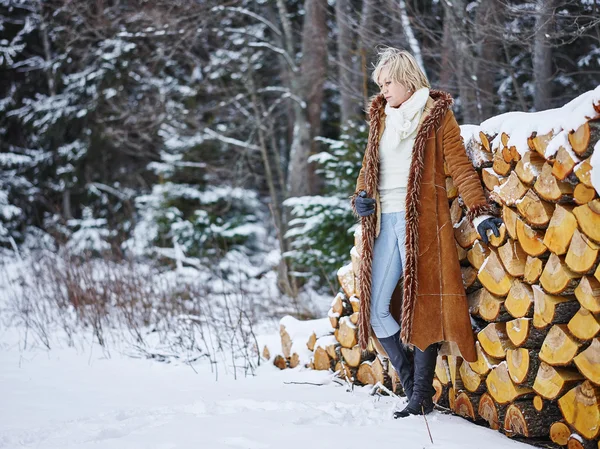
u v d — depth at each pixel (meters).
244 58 14.24
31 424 3.64
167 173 14.46
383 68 3.41
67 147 15.87
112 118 14.73
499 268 3.17
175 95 15.12
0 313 8.05
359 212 3.42
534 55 6.80
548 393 2.90
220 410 3.65
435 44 8.08
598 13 6.01
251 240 14.19
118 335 6.32
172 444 2.98
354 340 4.22
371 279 3.46
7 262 11.42
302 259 8.87
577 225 2.66
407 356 3.62
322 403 3.65
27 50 17.00
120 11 13.70
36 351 6.07
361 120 9.27
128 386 4.61
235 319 7.10
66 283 7.90
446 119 3.36
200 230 13.20
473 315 3.41
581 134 2.58
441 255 3.31
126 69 14.84
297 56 13.74
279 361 5.08
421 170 3.31
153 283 8.41
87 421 3.56
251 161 15.01
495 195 3.18
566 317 2.84
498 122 3.20
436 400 3.70
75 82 15.53
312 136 13.34
